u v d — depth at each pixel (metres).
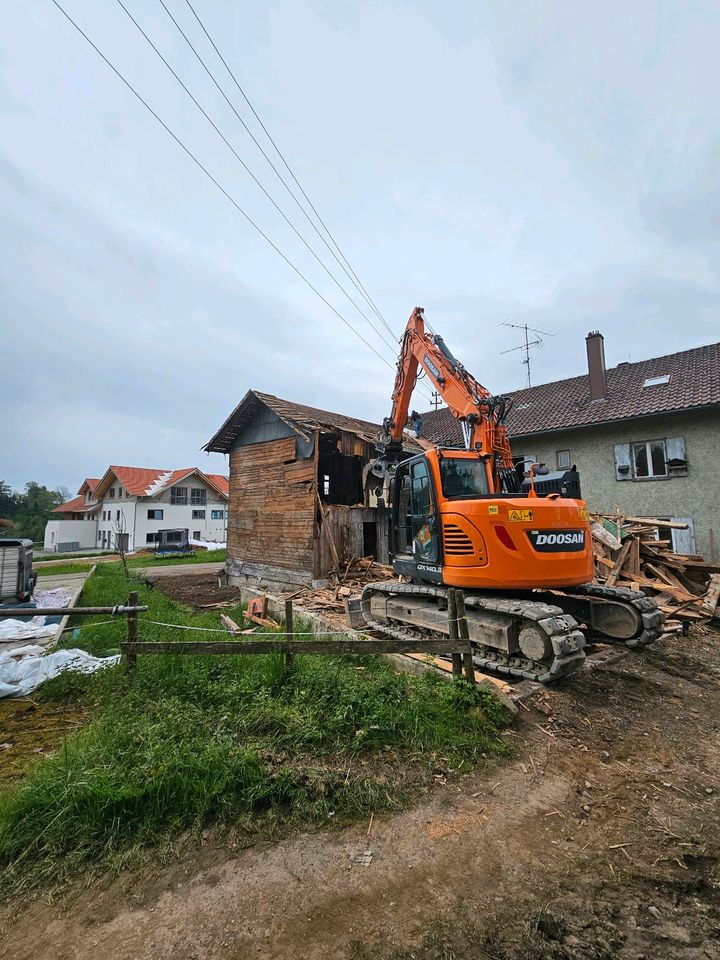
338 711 4.09
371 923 2.23
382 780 3.37
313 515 12.27
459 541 5.85
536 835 2.93
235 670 5.09
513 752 3.91
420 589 6.68
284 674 4.79
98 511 42.75
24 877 2.45
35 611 5.01
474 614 6.23
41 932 2.16
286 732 3.85
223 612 10.71
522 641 5.38
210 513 38.84
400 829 2.93
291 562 12.91
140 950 2.06
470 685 4.55
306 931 2.18
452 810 3.14
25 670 5.25
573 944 2.13
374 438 14.18
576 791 3.45
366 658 5.98
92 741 3.56
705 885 2.54
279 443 13.96
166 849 2.66
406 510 7.45
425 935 2.16
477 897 2.41
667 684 5.74
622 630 6.03
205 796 2.95
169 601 11.13
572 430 16.42
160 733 3.70
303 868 2.58
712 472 13.56
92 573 16.59
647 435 14.84
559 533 5.61
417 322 8.95
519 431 17.33
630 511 15.07
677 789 3.53
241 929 2.18
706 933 2.22
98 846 2.66
